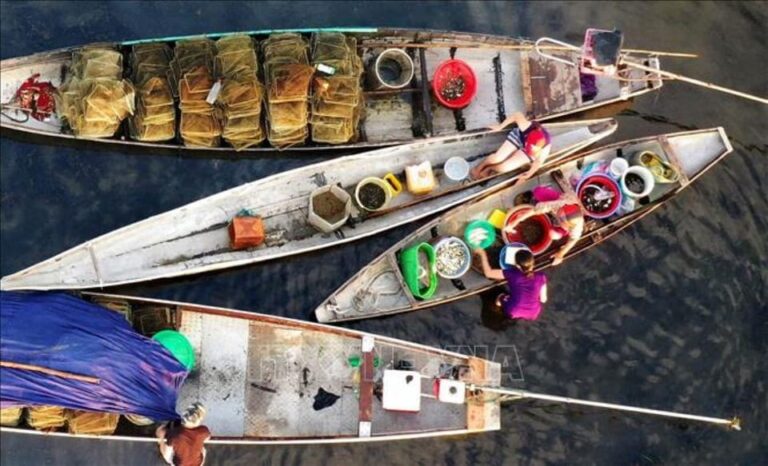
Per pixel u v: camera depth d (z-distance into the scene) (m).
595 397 14.45
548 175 14.48
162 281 13.79
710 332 14.80
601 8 15.77
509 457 14.05
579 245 14.52
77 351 12.14
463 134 14.16
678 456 14.30
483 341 14.48
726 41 15.82
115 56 13.66
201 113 13.71
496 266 14.31
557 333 14.65
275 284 14.23
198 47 13.88
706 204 15.17
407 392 13.02
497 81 14.77
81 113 13.36
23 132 13.96
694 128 15.55
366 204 13.90
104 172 14.27
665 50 15.69
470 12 15.57
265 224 13.77
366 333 13.35
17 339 11.97
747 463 14.31
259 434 13.09
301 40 14.09
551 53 14.84
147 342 12.48
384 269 13.84
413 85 14.49
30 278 12.76
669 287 14.91
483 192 14.21
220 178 14.51
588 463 14.16
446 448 13.93
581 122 14.36
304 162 14.61
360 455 13.73
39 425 12.56
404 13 15.47
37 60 13.66
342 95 13.76
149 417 12.45
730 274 15.01
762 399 14.58
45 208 14.06
